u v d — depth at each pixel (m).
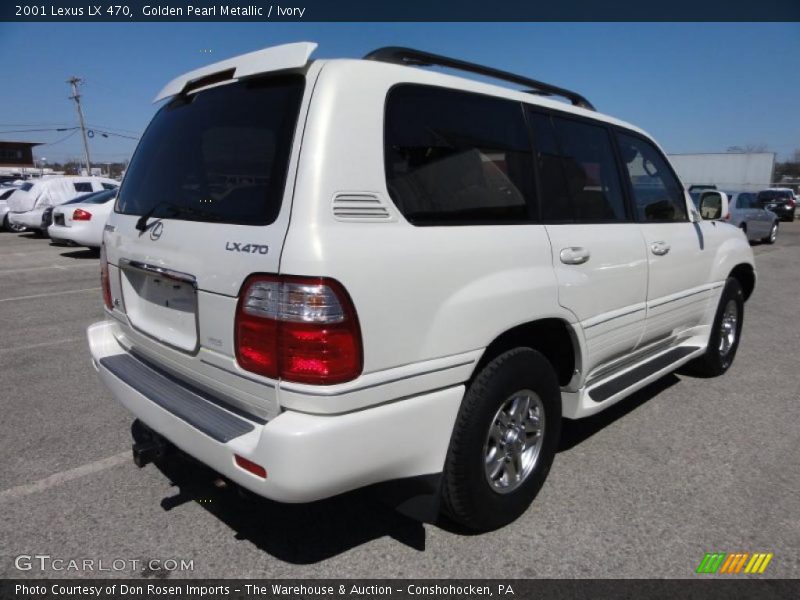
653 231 3.82
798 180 46.62
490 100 2.81
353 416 2.12
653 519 2.96
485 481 2.68
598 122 3.54
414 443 2.33
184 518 2.95
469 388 2.62
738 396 4.70
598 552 2.71
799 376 5.22
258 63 2.38
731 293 4.98
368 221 2.18
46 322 6.95
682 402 4.55
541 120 3.08
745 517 2.99
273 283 2.08
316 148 2.12
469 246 2.47
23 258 12.56
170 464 3.48
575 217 3.18
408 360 2.27
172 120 2.93
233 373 2.26
